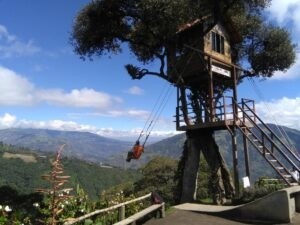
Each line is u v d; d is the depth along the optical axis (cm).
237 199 2066
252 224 1512
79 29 2642
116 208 1355
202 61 2422
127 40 2720
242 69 2766
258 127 2125
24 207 1270
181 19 2398
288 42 2998
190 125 2355
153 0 2336
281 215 1519
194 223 1518
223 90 2997
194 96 2716
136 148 1994
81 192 1387
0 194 1562
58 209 577
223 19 2558
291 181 2031
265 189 1941
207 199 2612
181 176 2486
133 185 4566
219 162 2353
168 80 2584
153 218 1630
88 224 1110
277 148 2053
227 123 2186
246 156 2220
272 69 3048
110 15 2545
